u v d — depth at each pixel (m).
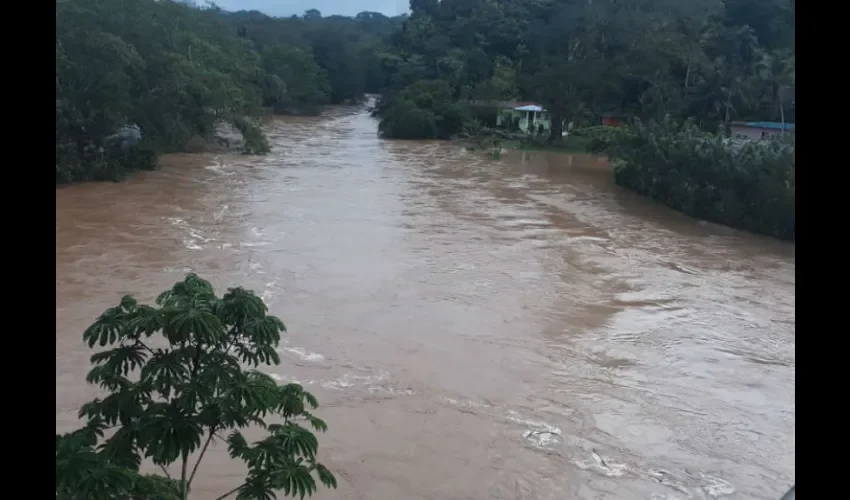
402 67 81.38
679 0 58.69
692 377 14.70
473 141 59.56
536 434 11.89
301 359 14.41
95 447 5.56
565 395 13.45
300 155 48.94
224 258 21.75
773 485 10.77
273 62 81.44
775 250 26.42
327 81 92.56
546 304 18.88
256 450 5.36
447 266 22.08
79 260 20.81
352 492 9.86
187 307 5.33
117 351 5.47
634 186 37.28
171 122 44.75
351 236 25.50
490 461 10.96
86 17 37.28
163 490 5.06
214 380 5.28
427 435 11.62
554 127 57.22
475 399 13.05
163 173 37.62
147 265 20.58
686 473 11.00
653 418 12.72
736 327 17.88
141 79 41.91
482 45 79.19
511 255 23.75
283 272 20.53
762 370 15.24
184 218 27.19
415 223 28.20
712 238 27.94
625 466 11.09
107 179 34.34
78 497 4.33
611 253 24.81
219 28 73.31
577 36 61.59
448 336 16.16
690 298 20.08
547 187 38.56
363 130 69.19
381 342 15.56
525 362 14.90
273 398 5.48
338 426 11.73
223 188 34.25
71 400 11.95
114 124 34.62
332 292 18.95
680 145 33.59
